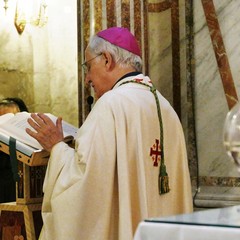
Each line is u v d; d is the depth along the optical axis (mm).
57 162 3686
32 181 4137
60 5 8227
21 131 3887
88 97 5566
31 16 8172
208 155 5664
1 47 7945
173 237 2008
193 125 5754
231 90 5559
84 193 3545
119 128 3643
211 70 5680
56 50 8234
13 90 7988
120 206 3582
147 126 3758
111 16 5801
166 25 6078
